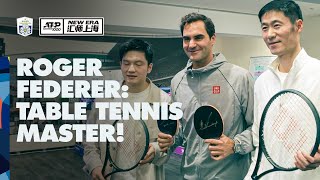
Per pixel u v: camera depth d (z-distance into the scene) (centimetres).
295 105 151
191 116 165
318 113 145
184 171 169
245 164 165
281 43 149
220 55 165
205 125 164
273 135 155
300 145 152
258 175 155
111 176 168
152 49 166
